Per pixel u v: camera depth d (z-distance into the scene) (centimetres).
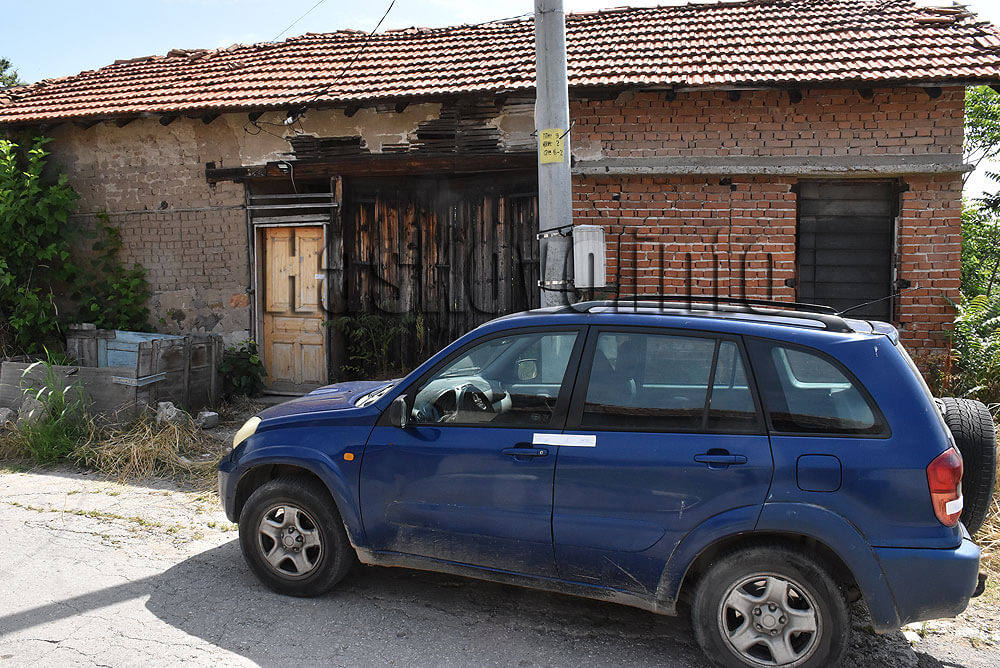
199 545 461
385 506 361
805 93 707
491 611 376
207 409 782
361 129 812
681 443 313
